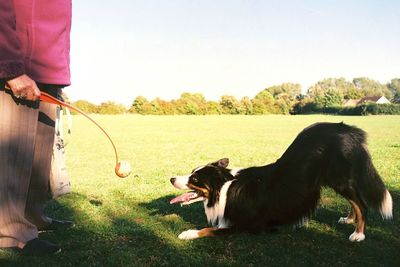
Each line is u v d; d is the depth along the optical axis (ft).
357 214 14.88
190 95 218.59
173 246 14.20
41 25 12.61
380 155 39.63
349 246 14.32
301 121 133.39
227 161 16.79
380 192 15.06
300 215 15.39
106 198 21.68
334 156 14.82
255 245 14.40
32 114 12.64
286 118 159.22
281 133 77.77
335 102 230.68
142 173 30.63
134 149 49.01
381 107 190.80
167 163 36.29
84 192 23.15
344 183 14.71
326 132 15.35
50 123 14.25
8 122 12.19
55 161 15.21
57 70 13.17
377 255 13.46
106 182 26.66
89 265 12.43
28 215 14.73
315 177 15.12
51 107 14.21
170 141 60.44
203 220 17.42
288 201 15.15
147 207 19.79
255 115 201.36
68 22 13.57
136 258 13.04
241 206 15.39
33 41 12.48
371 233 15.57
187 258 13.07
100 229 15.88
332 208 18.97
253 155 41.78
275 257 13.32
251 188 15.47
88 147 51.70
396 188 23.68
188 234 15.07
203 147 50.78
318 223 16.80
